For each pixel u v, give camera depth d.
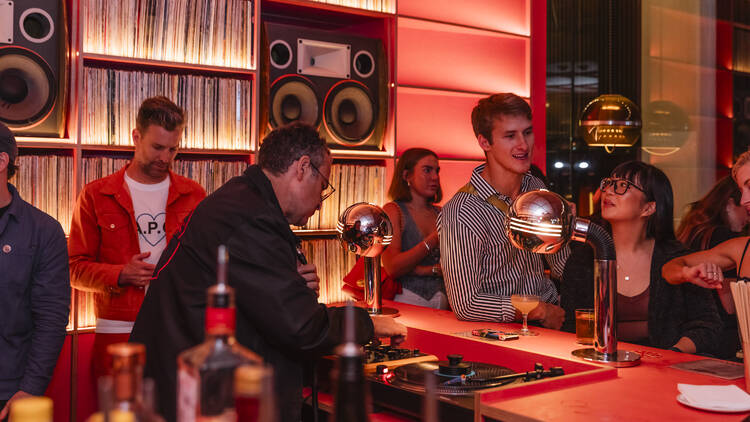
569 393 1.58
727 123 5.23
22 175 3.00
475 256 2.41
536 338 2.16
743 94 5.25
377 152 3.93
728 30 5.20
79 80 3.07
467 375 1.74
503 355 2.02
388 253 3.33
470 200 2.45
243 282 1.56
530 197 1.85
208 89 3.43
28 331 2.17
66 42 3.03
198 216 1.65
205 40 3.43
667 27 5.11
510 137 2.37
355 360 0.83
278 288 1.56
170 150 2.85
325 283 3.81
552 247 1.85
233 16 3.48
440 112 4.70
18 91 2.90
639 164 2.30
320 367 2.00
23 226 2.14
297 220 1.76
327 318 1.66
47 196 3.06
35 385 2.11
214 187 3.46
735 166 1.98
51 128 3.03
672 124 5.14
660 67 5.10
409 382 1.70
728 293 2.54
